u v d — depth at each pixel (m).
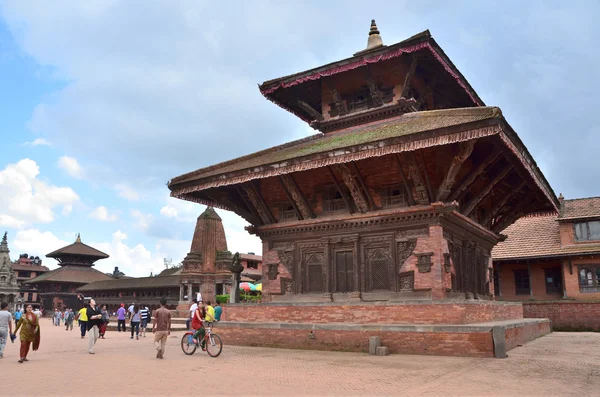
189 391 10.26
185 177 23.27
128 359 16.47
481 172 18.31
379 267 19.75
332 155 18.25
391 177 20.00
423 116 20.09
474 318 17.08
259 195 22.83
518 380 11.14
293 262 22.16
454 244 20.16
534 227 40.91
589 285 35.88
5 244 88.38
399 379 11.38
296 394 9.78
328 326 18.17
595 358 15.02
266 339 19.81
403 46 20.80
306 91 25.77
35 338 16.30
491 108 15.30
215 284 54.59
